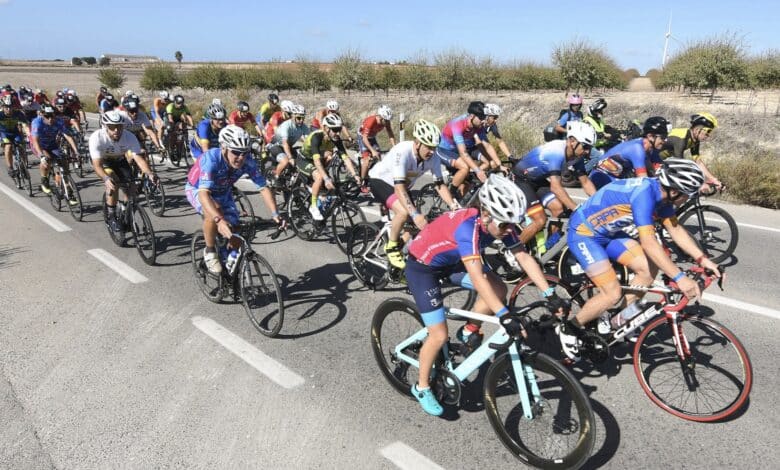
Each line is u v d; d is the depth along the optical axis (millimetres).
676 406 3158
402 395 3363
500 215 2490
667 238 5926
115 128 5645
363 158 8094
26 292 5043
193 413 3164
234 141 4000
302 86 27625
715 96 16875
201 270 4906
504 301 3195
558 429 2727
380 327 3471
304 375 3592
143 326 4332
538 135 14438
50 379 3541
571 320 3455
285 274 5531
